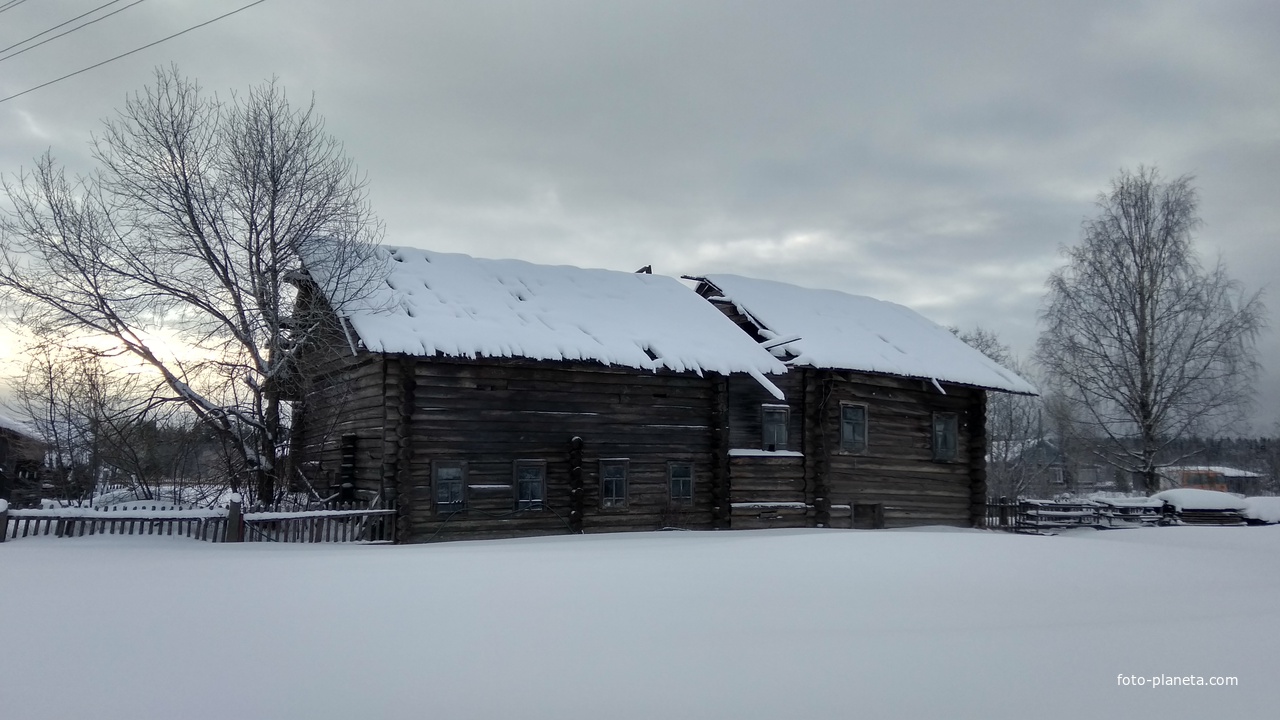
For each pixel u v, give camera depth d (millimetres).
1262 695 4348
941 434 23891
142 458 20453
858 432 22000
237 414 16516
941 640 5520
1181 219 32438
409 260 19266
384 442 15492
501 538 16422
